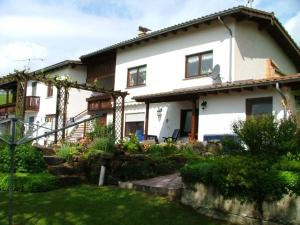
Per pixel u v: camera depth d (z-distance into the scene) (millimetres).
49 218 7578
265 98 15875
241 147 8227
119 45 25031
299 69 25891
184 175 8398
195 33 21156
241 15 19172
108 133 15570
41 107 33656
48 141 19641
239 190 7195
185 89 19141
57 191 9812
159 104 22375
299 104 15156
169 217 7617
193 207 8148
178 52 21969
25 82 18500
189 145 15250
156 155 12383
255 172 6863
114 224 7301
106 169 10961
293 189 6480
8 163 10453
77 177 10836
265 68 20969
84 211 8008
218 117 17594
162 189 9234
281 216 6629
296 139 7723
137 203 8523
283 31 21516
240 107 16766
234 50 19375
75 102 30359
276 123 7926
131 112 24500
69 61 29719
